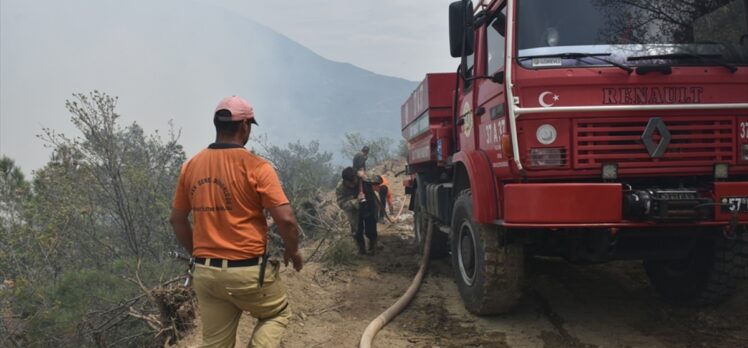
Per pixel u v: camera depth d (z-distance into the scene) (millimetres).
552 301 6188
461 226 6051
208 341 3666
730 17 4965
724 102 4680
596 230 4973
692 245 5207
